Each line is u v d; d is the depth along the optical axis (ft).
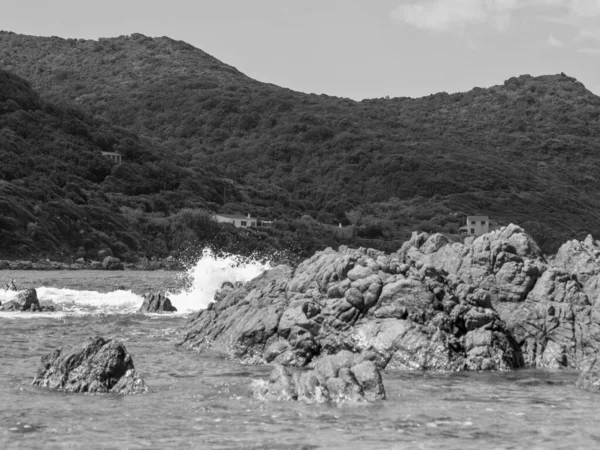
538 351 96.73
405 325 93.76
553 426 65.51
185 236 427.74
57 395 75.31
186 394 76.23
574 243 112.37
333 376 76.74
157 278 278.67
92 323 131.23
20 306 149.69
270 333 97.25
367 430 63.62
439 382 83.71
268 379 81.56
